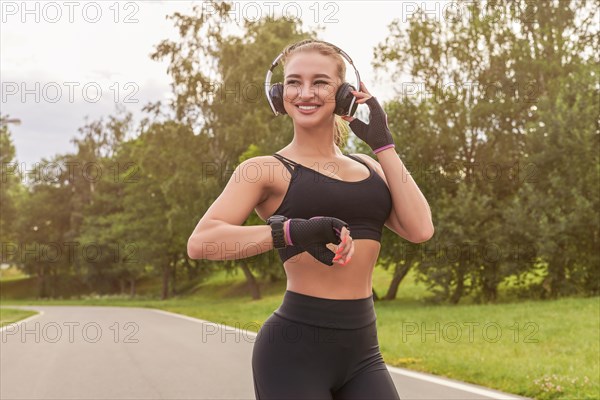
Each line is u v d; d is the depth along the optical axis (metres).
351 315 1.97
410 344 11.77
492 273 27.89
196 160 40.03
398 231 2.08
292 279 1.99
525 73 29.72
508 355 10.12
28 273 83.69
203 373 9.23
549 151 26.31
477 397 7.11
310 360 1.94
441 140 28.86
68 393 7.82
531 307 20.39
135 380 8.70
